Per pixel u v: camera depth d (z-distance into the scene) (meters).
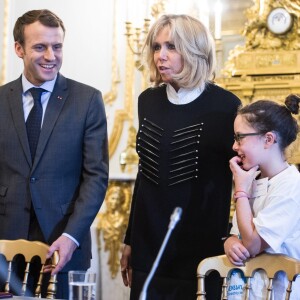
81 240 2.78
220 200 2.67
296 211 2.39
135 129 5.18
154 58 2.72
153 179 2.70
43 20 2.88
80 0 5.48
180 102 2.72
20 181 2.88
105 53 5.39
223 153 2.68
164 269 2.65
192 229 2.64
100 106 3.00
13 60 5.57
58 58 2.92
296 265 2.21
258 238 2.35
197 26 2.68
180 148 2.67
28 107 2.97
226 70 4.72
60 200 2.89
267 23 4.63
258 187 2.50
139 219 2.72
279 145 2.49
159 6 5.10
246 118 2.49
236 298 2.45
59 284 2.82
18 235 2.86
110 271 5.06
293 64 4.57
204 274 2.31
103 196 2.90
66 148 2.90
